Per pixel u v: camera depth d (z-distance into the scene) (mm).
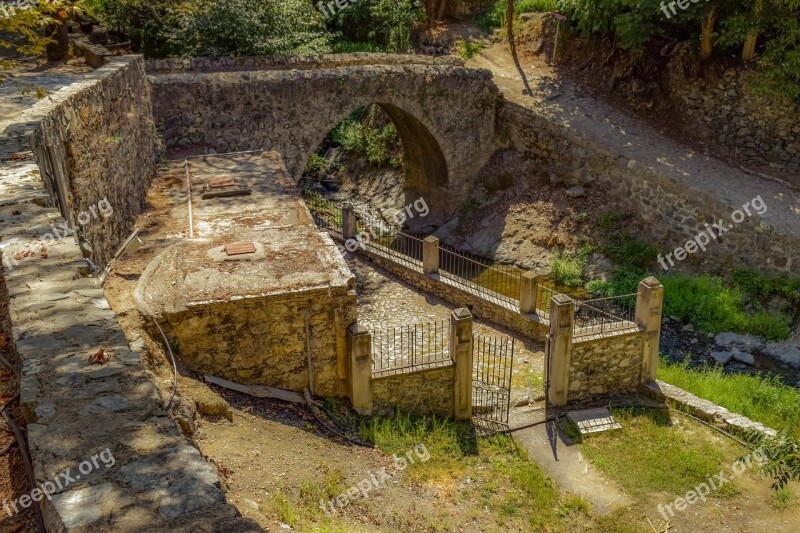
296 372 10148
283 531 6914
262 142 18203
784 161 18531
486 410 11758
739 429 11133
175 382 8516
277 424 9375
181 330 9219
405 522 8477
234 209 12742
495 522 9023
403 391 10906
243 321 9477
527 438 11125
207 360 9484
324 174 25594
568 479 10203
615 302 16422
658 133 20500
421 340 13797
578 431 11227
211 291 9453
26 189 7641
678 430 11414
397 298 15898
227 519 3514
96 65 15180
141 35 22250
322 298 9750
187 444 4070
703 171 18500
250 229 11734
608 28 22000
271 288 9555
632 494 9914
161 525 3451
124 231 11750
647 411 11875
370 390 10539
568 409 11922
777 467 8797
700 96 20047
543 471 10344
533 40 25234
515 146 21844
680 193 17750
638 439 11148
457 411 11320
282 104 18125
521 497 9633
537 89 22719
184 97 17016
